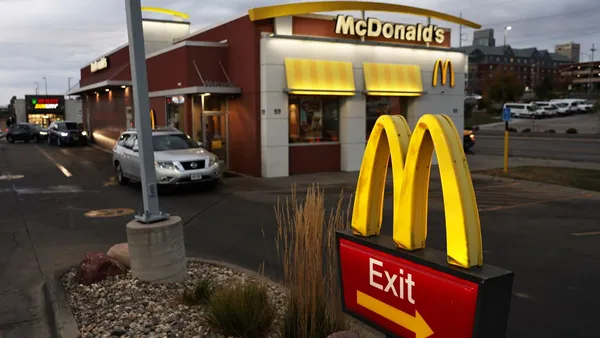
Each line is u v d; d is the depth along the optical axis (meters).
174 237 5.95
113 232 9.47
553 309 5.61
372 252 3.35
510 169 18.72
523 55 136.75
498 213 11.19
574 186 14.91
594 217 10.72
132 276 5.98
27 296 6.02
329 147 18.31
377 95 18.89
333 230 4.41
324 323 4.09
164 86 20.89
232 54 18.08
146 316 4.91
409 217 3.07
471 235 2.69
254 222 10.30
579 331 5.02
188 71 18.00
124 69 26.19
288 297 4.53
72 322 4.83
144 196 6.07
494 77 86.75
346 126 18.27
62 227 9.90
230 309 4.51
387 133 3.32
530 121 58.53
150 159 6.02
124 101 26.91
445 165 2.76
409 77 19.11
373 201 3.50
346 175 17.44
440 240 8.79
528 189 14.75
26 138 38.44
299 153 17.73
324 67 17.28
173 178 13.62
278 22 16.75
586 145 30.69
